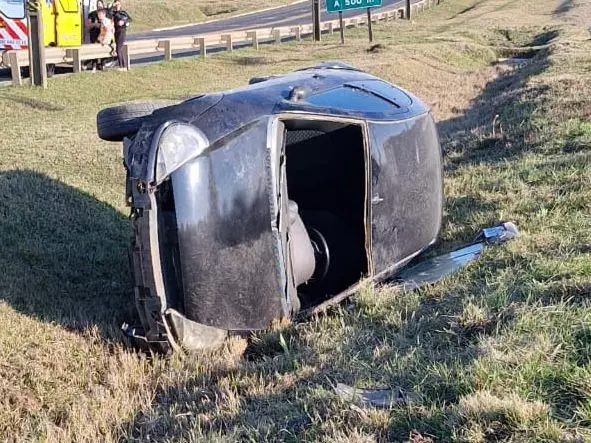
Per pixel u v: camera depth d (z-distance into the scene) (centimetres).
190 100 539
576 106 1270
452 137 1272
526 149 1032
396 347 477
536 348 410
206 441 388
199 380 488
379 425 373
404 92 700
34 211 755
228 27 4562
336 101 595
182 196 487
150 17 5734
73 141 1094
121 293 634
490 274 591
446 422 358
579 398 363
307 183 685
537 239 649
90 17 2038
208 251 493
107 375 494
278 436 386
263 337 526
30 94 1498
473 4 6869
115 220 798
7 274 618
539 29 3997
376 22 4375
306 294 619
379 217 598
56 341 527
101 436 434
